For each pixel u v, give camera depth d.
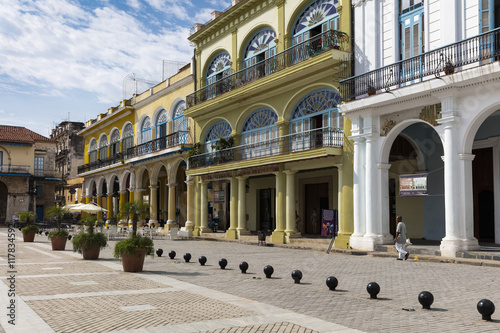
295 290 8.52
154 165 31.88
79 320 6.07
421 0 14.99
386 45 15.99
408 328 5.74
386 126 15.63
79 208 26.47
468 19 13.41
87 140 47.25
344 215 17.06
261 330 5.60
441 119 13.54
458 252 12.82
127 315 6.36
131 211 11.34
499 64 11.78
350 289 8.73
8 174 47.44
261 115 22.23
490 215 16.50
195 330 5.58
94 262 13.09
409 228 18.53
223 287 8.84
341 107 16.67
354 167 16.52
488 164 16.53
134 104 35.41
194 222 26.75
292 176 19.83
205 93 25.34
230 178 23.44
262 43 22.11
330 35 17.08
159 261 13.68
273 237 20.28
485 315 6.16
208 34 26.03
